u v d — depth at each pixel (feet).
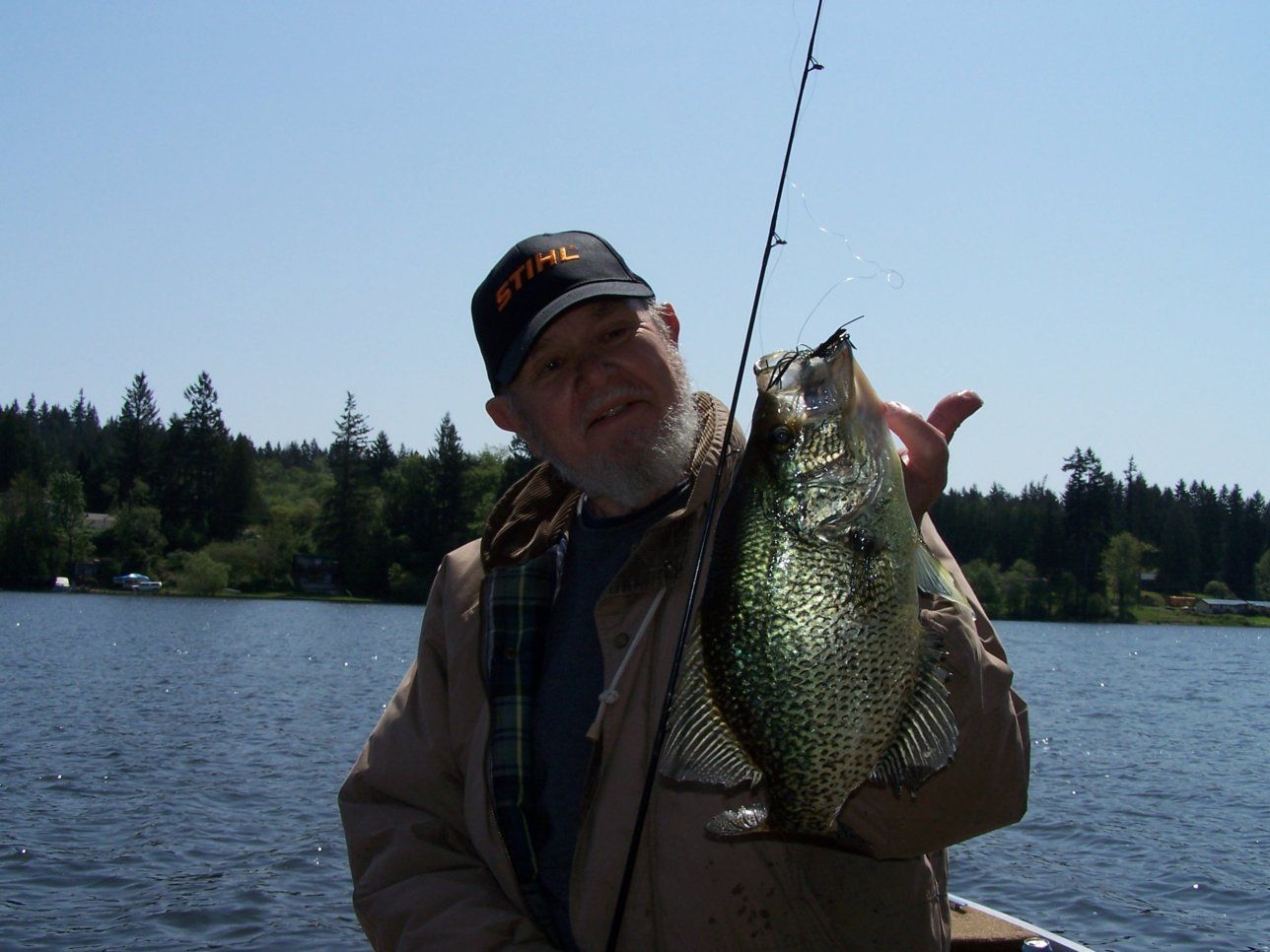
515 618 4.13
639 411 3.97
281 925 12.42
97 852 15.31
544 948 3.69
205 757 23.88
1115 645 88.53
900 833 3.29
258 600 118.21
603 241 4.18
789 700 3.26
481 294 4.23
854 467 3.31
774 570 3.31
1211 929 13.25
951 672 3.22
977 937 6.57
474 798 4.00
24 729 27.63
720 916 3.51
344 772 22.33
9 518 126.82
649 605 3.78
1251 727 35.42
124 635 66.90
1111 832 18.48
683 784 3.34
